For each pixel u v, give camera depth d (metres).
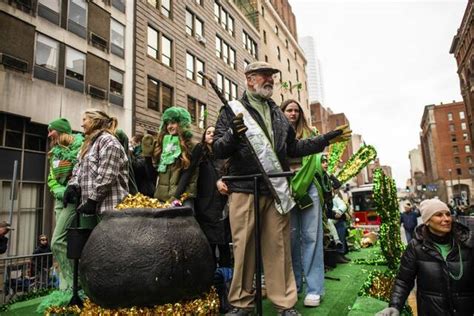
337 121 87.75
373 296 4.02
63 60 15.39
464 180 97.25
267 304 3.41
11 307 3.80
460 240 3.01
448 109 101.69
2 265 5.95
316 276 3.43
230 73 29.05
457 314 2.94
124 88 18.50
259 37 35.97
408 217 14.06
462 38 50.94
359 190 26.19
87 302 2.71
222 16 29.30
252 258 2.82
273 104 3.08
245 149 2.80
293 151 3.16
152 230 2.56
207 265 2.78
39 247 10.71
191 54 24.19
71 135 4.27
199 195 3.69
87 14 16.69
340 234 7.02
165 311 2.48
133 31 19.31
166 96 21.42
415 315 5.10
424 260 3.08
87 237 3.14
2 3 13.29
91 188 3.27
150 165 4.21
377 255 6.76
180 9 23.33
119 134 4.28
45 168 14.45
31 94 13.97
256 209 2.56
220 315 3.04
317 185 3.70
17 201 13.34
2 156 13.04
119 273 2.44
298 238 3.84
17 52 13.65
